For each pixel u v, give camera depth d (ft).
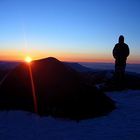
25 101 37.09
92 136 27.45
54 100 36.58
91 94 38.81
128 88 58.80
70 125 31.42
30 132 28.50
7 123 31.42
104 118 34.76
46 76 39.45
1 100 37.60
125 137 27.22
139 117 35.22
